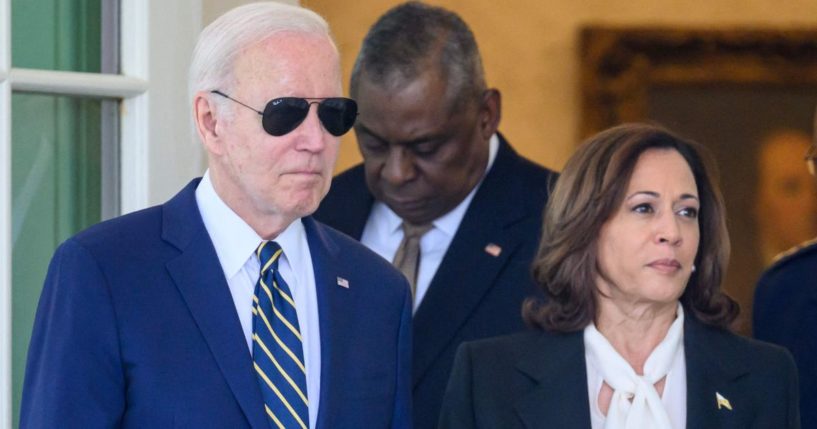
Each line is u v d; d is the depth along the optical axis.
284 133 8.64
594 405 10.59
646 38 23.05
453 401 10.91
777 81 23.17
